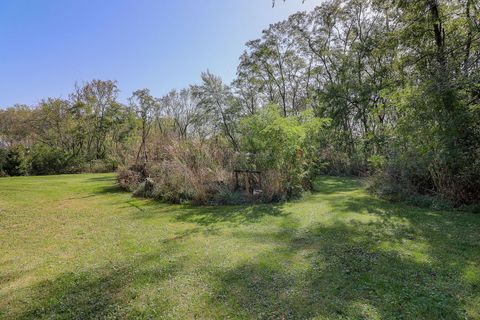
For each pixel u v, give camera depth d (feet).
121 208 21.74
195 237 14.02
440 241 11.74
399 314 6.98
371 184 23.97
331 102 52.16
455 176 17.39
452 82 17.75
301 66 67.26
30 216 19.67
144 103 86.43
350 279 8.86
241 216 17.81
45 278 10.11
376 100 46.70
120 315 7.60
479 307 7.10
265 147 24.39
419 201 18.40
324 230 14.12
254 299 8.00
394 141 22.61
